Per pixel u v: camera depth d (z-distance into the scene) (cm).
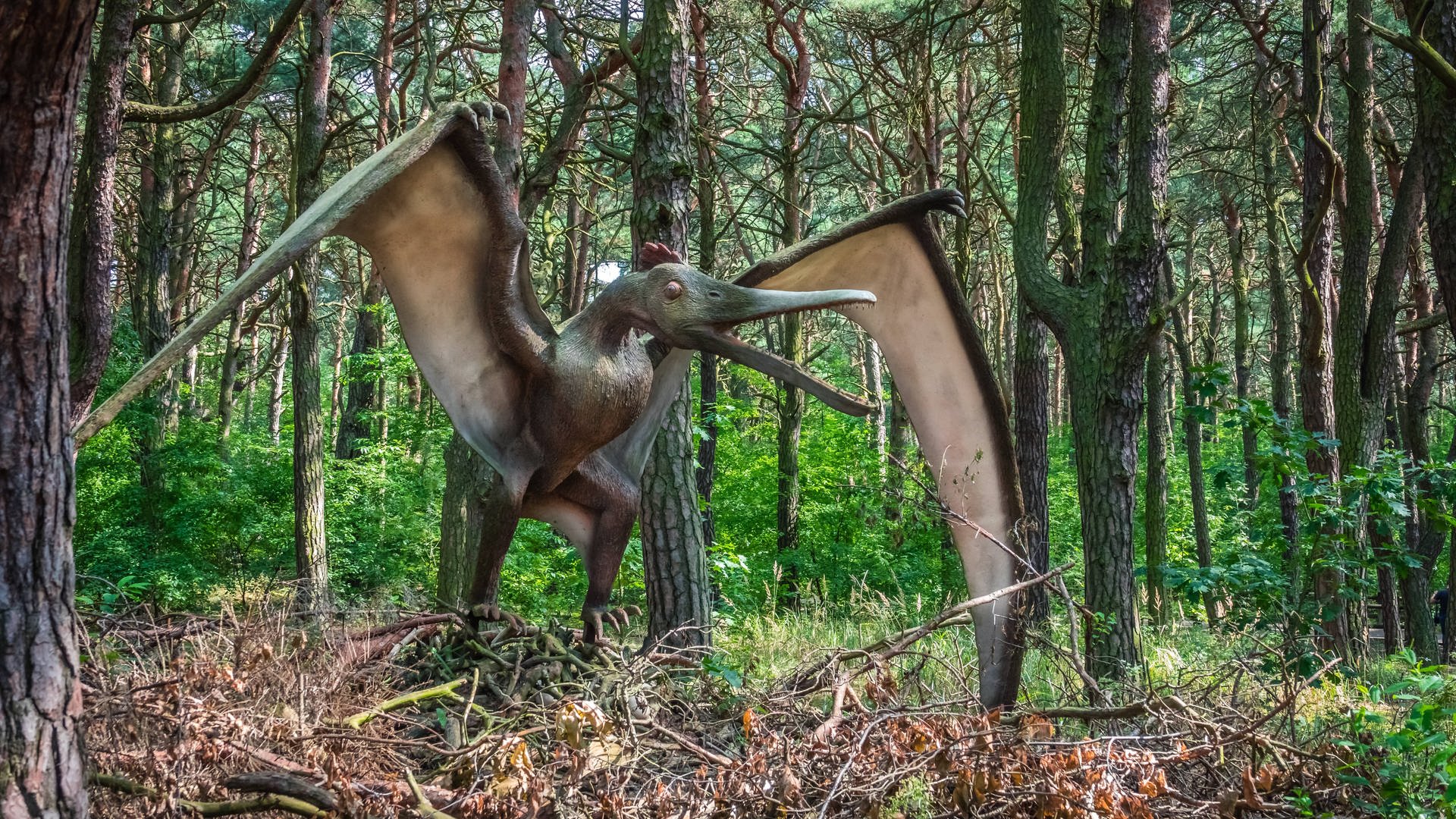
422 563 1470
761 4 1482
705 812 326
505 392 450
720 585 1238
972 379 549
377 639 456
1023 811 359
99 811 315
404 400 2328
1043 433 1200
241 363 2266
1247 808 374
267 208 2442
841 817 341
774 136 1966
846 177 1961
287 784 313
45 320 260
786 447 1574
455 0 1461
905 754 357
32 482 259
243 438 1645
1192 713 432
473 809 316
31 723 257
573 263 1631
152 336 1717
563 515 484
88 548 1255
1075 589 1464
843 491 1554
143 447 1423
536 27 1573
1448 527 784
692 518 692
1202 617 1327
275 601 548
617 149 1133
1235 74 1966
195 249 2256
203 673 353
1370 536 1065
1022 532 559
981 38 1788
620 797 326
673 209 693
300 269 1233
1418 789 395
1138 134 830
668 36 700
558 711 336
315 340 1262
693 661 469
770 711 422
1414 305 1584
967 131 1834
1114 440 829
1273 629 734
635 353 454
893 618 1030
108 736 330
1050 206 933
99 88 637
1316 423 1058
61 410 267
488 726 386
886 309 544
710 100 1605
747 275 489
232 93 788
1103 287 873
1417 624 1123
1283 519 980
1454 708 402
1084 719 445
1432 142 494
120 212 1983
